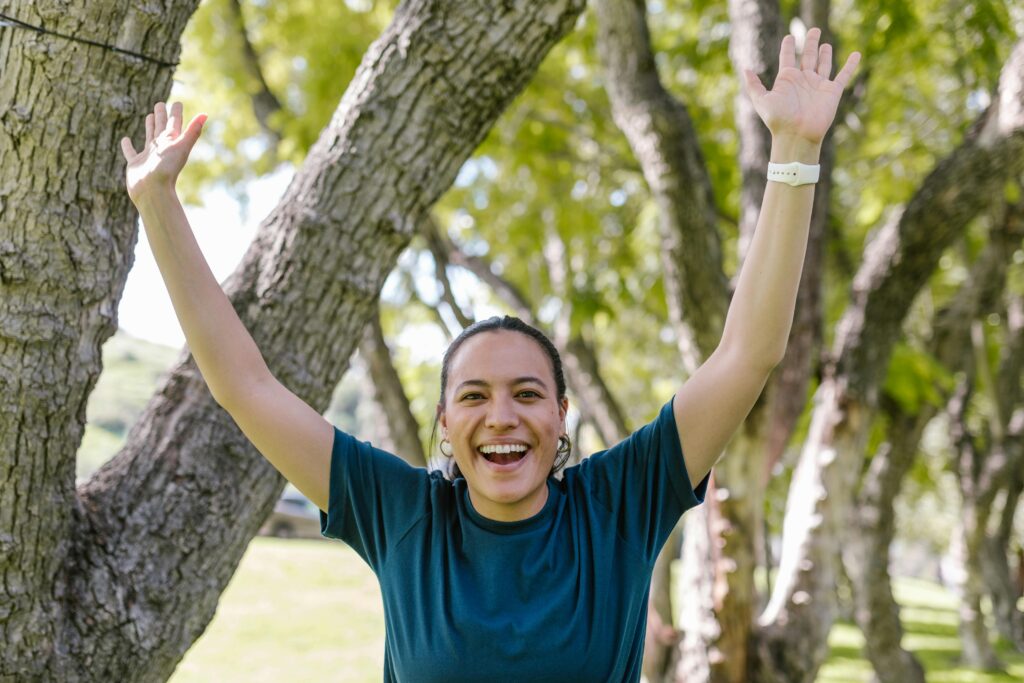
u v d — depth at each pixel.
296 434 1.90
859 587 8.46
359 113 2.72
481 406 1.80
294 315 2.71
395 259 2.82
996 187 5.41
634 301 8.47
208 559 2.60
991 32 5.94
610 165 8.05
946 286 11.12
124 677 2.46
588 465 1.92
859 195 8.88
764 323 1.77
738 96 5.54
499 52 2.69
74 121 2.22
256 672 10.32
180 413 2.67
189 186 8.21
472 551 1.79
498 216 8.64
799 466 6.18
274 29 7.74
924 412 8.59
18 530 2.29
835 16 7.43
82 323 2.32
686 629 5.62
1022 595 15.56
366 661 10.95
